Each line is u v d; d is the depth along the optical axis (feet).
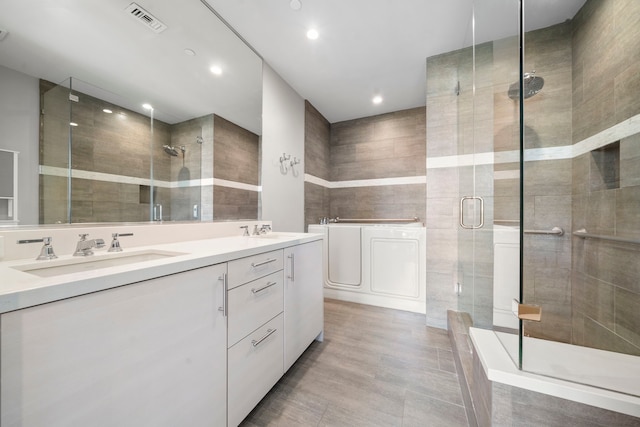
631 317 4.04
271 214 7.25
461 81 6.31
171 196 4.64
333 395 3.99
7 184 2.70
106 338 1.85
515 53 3.28
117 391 1.92
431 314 6.68
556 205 5.26
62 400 1.62
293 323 4.56
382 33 5.87
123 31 3.87
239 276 3.23
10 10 2.74
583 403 2.26
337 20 5.45
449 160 6.59
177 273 2.41
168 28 4.50
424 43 6.23
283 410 3.67
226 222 5.58
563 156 5.20
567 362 2.59
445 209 6.63
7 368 1.39
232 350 3.09
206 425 2.71
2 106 2.68
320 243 5.74
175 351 2.38
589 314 4.78
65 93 3.20
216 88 5.51
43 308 1.53
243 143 6.27
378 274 8.23
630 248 4.09
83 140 3.39
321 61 6.94
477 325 4.72
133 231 3.72
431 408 3.72
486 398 2.74
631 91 4.03
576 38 5.08
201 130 5.22
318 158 10.12
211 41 5.30
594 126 4.72
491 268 3.93
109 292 1.87
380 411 3.65
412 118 9.84
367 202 10.55
